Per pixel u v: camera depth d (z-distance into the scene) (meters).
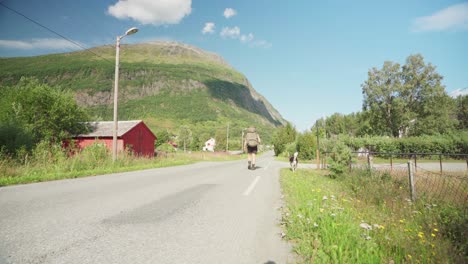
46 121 23.81
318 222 3.83
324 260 2.69
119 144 28.02
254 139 14.16
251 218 4.25
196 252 2.81
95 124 31.69
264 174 11.48
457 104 71.88
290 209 4.83
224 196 5.97
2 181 7.35
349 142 42.22
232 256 2.77
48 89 24.25
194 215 4.25
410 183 7.33
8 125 17.55
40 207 4.42
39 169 10.79
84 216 3.93
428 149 36.56
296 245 3.14
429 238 3.83
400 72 56.44
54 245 2.79
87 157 13.55
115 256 2.60
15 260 2.39
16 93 22.95
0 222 3.51
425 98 54.88
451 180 9.97
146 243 2.98
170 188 6.87
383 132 60.59
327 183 9.34
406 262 2.88
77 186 6.97
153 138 34.53
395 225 4.39
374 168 10.99
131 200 5.20
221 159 37.56
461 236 4.00
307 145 35.78
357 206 5.78
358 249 2.98
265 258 2.77
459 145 35.44
